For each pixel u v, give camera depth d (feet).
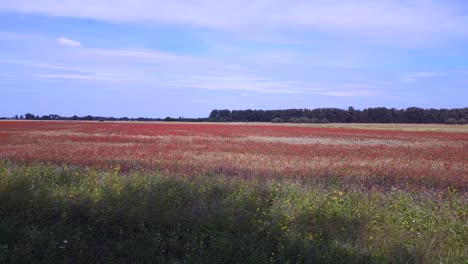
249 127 262.06
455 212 24.79
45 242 19.40
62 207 23.38
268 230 21.07
